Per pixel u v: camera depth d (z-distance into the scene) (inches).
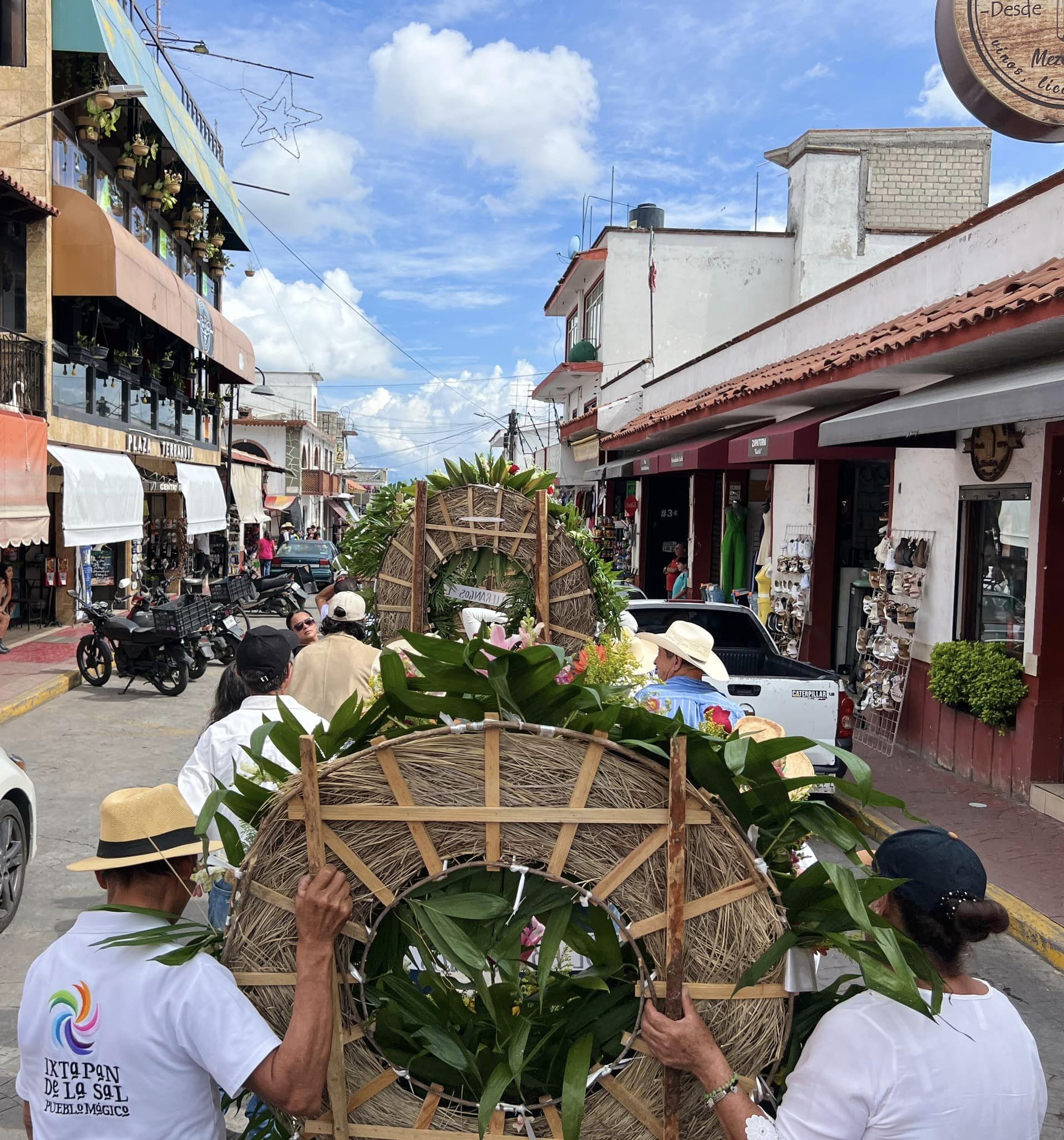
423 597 165.2
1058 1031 170.4
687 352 912.9
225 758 124.9
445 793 68.7
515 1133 69.5
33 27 536.4
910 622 363.6
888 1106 67.0
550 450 1207.6
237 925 71.6
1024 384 223.0
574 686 70.2
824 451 356.8
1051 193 283.6
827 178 832.9
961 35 268.2
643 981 68.2
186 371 852.6
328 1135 71.3
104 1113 71.8
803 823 73.5
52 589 666.2
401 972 75.9
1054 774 291.7
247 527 1423.5
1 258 534.6
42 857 243.1
